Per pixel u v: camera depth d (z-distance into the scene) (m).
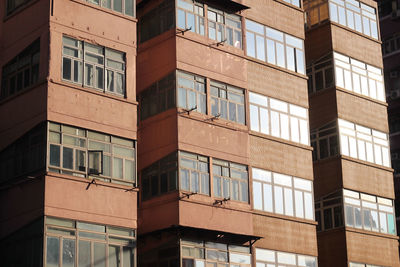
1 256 28.84
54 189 27.92
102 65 30.48
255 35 36.91
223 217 32.72
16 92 30.28
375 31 43.88
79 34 30.03
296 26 39.19
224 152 33.66
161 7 34.50
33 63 29.81
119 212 29.47
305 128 37.94
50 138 28.33
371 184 40.59
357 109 41.25
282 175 36.03
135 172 30.47
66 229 27.88
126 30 31.58
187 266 31.03
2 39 31.58
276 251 34.62
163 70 33.59
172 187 31.80
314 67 41.69
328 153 40.12
